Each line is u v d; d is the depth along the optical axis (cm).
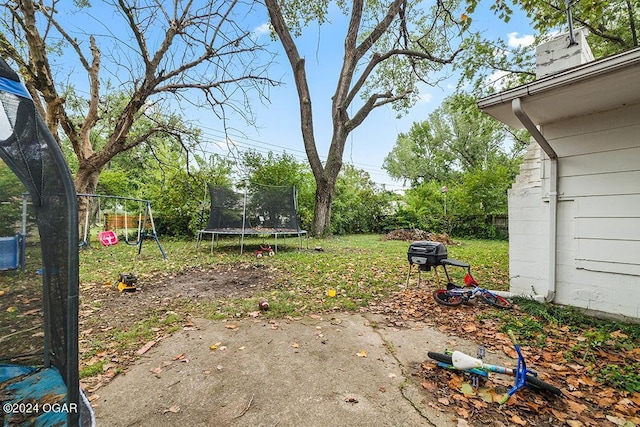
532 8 562
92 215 1049
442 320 312
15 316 97
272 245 928
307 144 1113
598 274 315
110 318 314
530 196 364
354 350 248
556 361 227
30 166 99
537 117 329
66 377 93
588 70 235
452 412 172
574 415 169
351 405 178
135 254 738
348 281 474
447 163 2516
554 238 340
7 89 99
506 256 741
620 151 300
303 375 210
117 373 211
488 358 234
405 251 818
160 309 341
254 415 169
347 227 1485
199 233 837
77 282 96
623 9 829
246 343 258
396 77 1258
